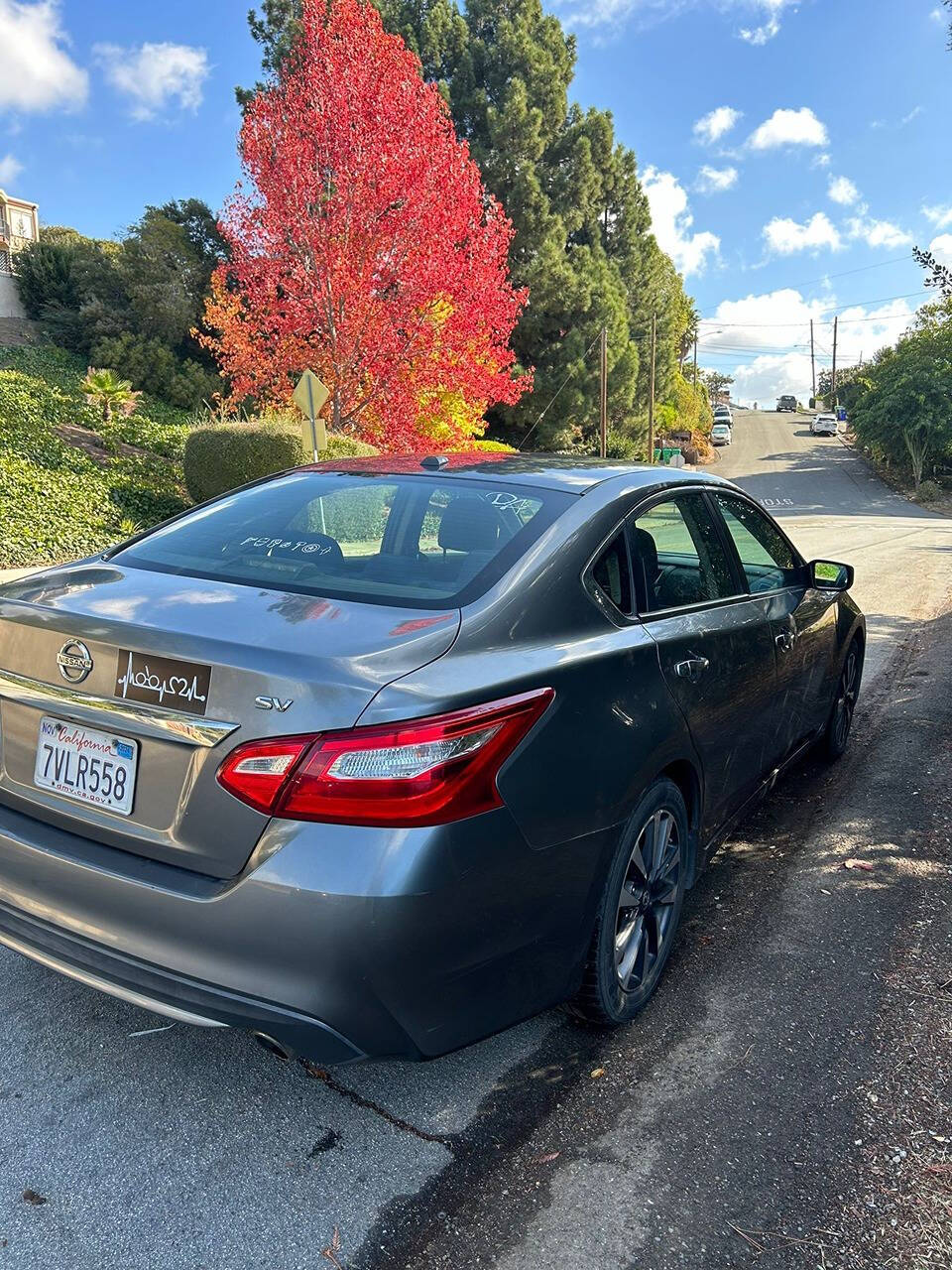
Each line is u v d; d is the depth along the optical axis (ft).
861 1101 7.98
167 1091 8.04
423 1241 6.53
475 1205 6.86
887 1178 7.10
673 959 10.41
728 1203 6.88
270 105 57.93
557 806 7.23
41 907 7.17
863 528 75.15
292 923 6.13
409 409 62.59
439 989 6.57
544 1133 7.64
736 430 261.44
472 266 61.87
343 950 6.09
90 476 54.95
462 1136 7.60
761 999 9.59
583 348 122.72
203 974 6.41
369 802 6.14
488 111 118.21
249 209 59.98
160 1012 6.63
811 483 138.00
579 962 8.02
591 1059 8.63
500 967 7.02
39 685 7.31
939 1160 7.27
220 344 65.77
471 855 6.50
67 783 7.29
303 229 58.49
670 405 191.42
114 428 66.95
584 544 8.64
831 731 16.10
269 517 9.48
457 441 70.38
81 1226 6.57
